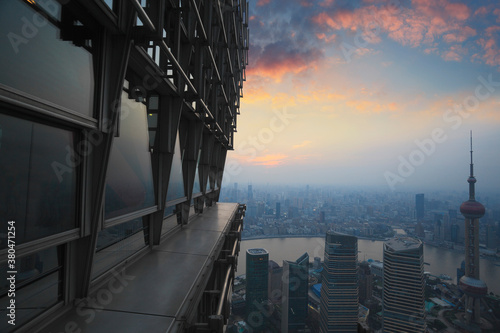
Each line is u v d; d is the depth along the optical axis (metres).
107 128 3.39
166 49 3.76
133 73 4.69
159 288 3.90
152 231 6.14
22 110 2.25
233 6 13.26
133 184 4.75
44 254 2.80
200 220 11.01
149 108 5.44
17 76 2.18
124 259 4.80
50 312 2.84
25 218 2.35
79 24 3.03
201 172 12.73
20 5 2.25
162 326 2.85
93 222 3.32
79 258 3.33
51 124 2.70
